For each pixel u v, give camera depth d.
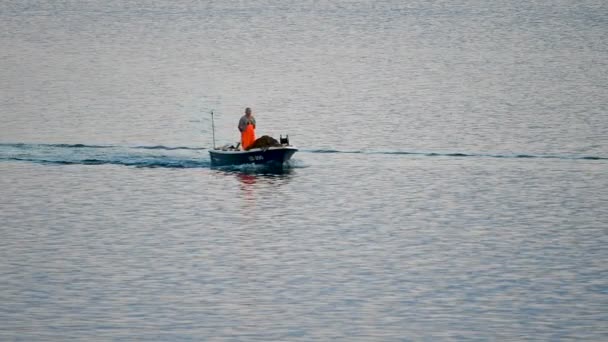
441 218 158.38
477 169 193.88
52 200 171.50
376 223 155.62
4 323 114.31
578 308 117.88
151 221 157.62
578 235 148.00
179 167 196.12
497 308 118.19
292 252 140.75
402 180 185.00
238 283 127.56
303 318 115.50
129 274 131.12
